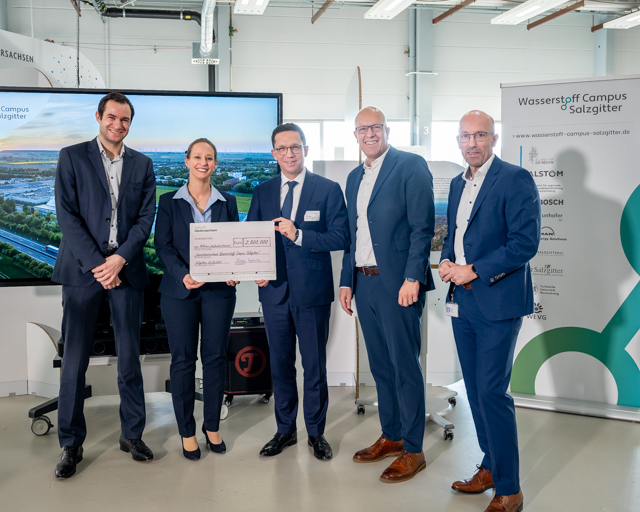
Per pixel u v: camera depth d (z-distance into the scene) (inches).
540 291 135.3
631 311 127.9
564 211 131.4
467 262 86.7
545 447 111.8
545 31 366.3
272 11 341.1
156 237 106.0
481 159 86.2
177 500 90.3
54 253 142.5
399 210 96.2
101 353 124.2
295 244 103.6
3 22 306.8
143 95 141.6
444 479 97.7
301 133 104.7
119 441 114.3
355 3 346.3
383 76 355.9
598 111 127.1
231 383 138.8
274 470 101.3
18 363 149.0
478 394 85.1
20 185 139.4
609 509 86.7
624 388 129.9
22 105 137.6
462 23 359.9
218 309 104.8
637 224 126.2
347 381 158.7
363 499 90.3
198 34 335.0
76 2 286.0
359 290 101.3
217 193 108.0
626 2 326.3
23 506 88.6
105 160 102.1
